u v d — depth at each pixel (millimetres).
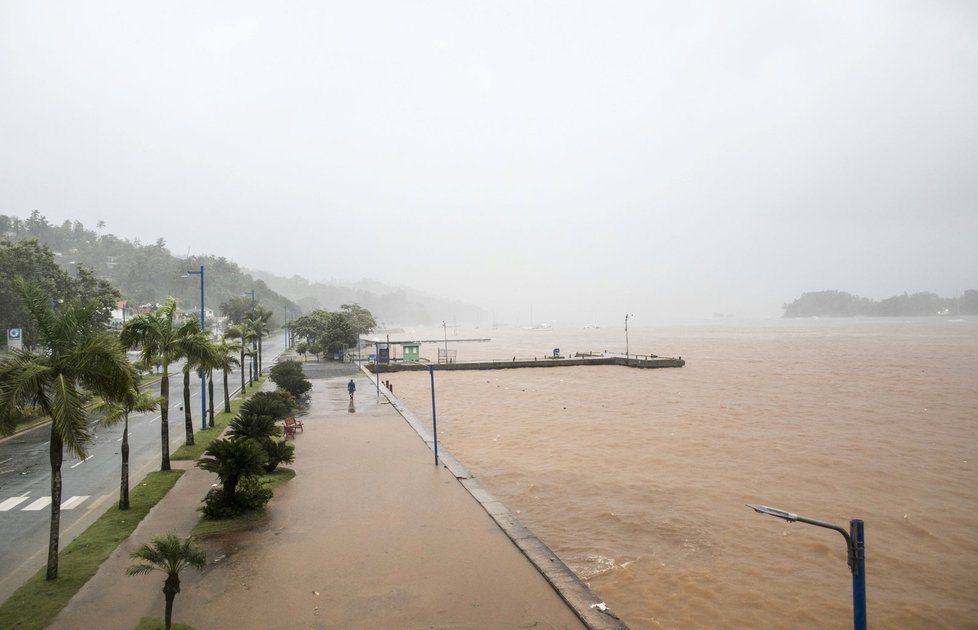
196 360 31734
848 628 18578
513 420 53688
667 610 19469
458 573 17750
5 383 15312
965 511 28781
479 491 26297
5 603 15289
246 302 169000
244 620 14758
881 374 91125
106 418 22625
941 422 51750
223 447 22453
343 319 107000
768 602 20016
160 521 21734
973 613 19578
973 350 141250
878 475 34750
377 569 17953
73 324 16297
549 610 15484
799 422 52031
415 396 71062
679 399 67250
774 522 27047
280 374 58656
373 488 26812
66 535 20406
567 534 25703
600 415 56375
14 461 31203
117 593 15930
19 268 65875
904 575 22234
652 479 33812
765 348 164750
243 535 20719
